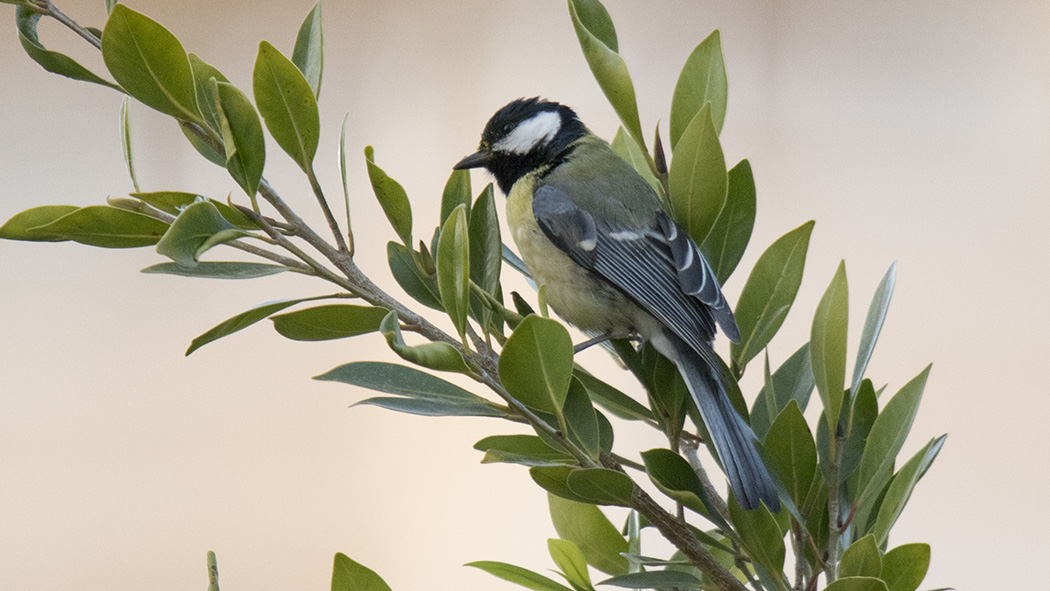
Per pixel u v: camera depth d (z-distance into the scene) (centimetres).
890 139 1266
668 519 354
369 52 1306
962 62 1295
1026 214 1191
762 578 374
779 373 430
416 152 1273
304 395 1130
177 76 362
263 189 380
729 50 1305
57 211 358
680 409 427
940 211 1212
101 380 1150
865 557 315
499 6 1296
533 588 386
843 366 346
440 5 1306
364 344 1154
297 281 1195
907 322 1124
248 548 1020
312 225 1218
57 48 1331
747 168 462
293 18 1308
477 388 1009
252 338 1182
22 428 1114
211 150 409
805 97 1295
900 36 1296
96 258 1252
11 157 1306
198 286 1223
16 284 1236
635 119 429
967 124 1284
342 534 1030
